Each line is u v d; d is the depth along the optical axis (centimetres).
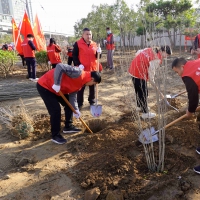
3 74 1033
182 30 1834
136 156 332
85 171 310
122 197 261
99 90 726
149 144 351
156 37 331
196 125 388
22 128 422
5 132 452
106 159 327
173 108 493
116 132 398
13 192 288
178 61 304
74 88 380
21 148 389
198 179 286
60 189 288
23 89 710
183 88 682
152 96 612
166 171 302
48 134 429
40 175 315
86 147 374
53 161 345
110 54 1068
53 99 380
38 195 280
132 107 393
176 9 1934
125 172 300
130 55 423
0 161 355
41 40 1397
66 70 354
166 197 262
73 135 424
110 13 2028
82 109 553
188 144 353
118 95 653
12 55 1045
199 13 1964
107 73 991
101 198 267
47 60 1102
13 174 323
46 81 376
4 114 535
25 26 1318
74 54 544
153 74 315
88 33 527
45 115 525
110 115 501
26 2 1644
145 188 274
